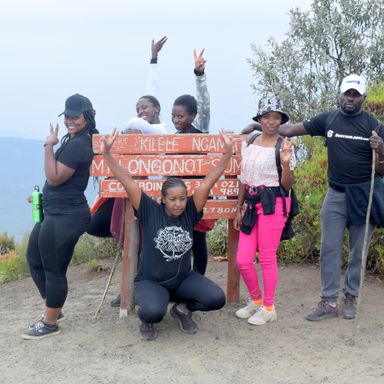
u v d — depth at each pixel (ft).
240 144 18.52
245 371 14.58
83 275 26.22
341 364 14.76
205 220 18.76
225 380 14.14
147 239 16.48
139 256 18.63
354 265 17.84
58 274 16.98
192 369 14.75
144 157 18.11
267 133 16.98
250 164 17.04
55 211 16.74
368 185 17.20
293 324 17.62
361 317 17.97
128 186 16.31
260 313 17.72
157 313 15.88
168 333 17.07
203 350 15.87
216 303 16.31
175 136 18.12
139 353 15.79
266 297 17.76
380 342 16.08
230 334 16.93
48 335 17.22
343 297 19.93
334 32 32.53
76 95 17.08
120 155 18.06
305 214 23.41
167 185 16.11
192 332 16.94
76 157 16.51
